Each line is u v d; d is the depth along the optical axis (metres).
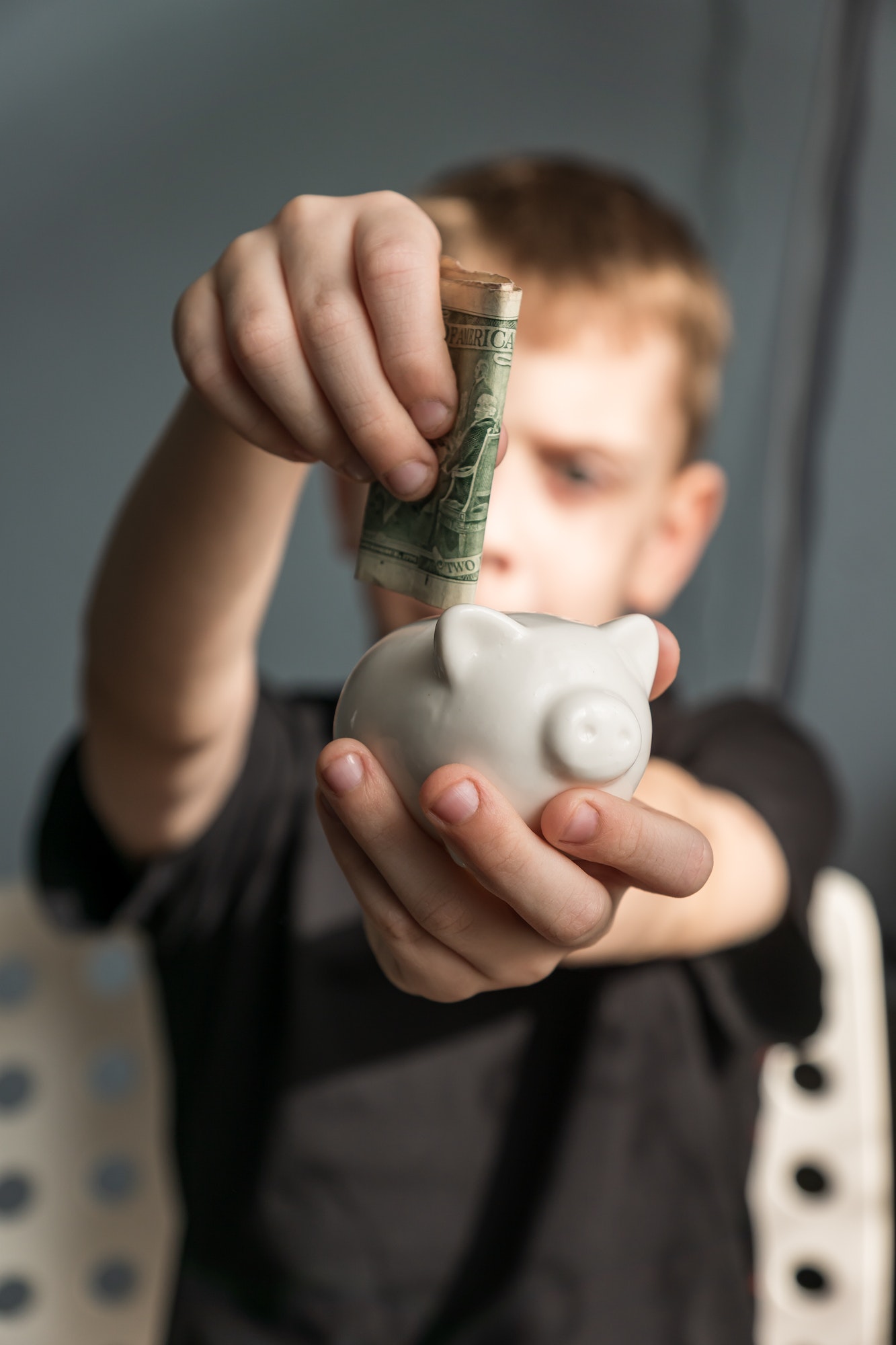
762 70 1.22
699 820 0.50
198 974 0.70
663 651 0.31
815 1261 0.72
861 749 1.36
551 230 0.74
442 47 1.20
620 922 0.44
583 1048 0.65
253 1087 0.67
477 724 0.26
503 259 0.72
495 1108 0.66
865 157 1.23
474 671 0.26
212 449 0.39
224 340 0.31
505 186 0.80
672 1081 0.65
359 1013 0.66
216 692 0.49
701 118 1.23
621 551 0.70
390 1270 0.63
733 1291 0.64
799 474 1.26
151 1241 0.70
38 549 1.22
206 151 1.18
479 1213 0.64
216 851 0.67
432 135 1.22
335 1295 0.63
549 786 0.26
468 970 0.29
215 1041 0.68
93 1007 0.72
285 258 0.30
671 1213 0.64
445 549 0.29
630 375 0.69
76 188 1.16
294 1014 0.65
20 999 0.71
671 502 0.78
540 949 0.28
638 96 1.23
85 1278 0.69
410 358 0.28
